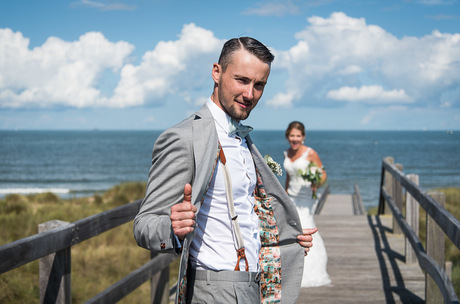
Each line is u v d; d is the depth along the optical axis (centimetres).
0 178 5131
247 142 195
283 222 200
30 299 583
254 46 174
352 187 4403
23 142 15712
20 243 209
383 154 10506
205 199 176
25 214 1265
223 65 178
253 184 189
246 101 178
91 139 19600
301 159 560
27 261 214
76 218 1378
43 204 1900
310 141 19775
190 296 178
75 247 916
